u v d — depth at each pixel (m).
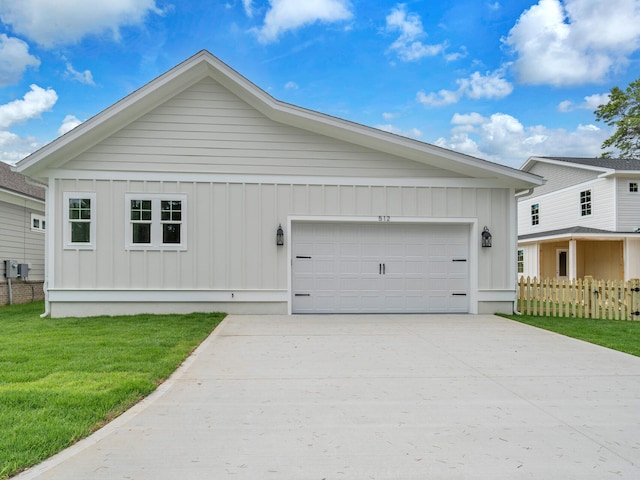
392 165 9.69
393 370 5.12
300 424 3.49
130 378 4.53
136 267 9.22
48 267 9.05
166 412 3.72
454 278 9.93
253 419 3.59
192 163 9.35
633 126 28.11
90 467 2.75
